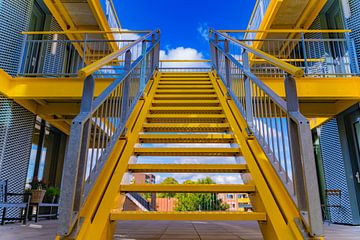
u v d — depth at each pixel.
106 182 2.02
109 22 7.36
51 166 6.34
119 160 2.37
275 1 5.85
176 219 1.75
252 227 3.46
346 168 5.05
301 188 1.56
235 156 2.81
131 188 2.04
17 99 4.67
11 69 4.62
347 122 5.13
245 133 2.83
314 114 5.29
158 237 2.51
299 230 1.52
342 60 4.99
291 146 1.63
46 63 5.86
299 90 4.54
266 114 2.34
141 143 3.04
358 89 4.55
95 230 1.58
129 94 3.10
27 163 4.98
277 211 1.73
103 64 1.97
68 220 1.42
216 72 5.53
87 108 1.68
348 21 5.17
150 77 5.07
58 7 6.26
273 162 2.11
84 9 6.38
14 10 4.77
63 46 6.68
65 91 4.58
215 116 3.50
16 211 4.62
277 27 6.82
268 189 1.94
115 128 2.63
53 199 5.46
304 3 6.04
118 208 1.98
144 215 1.75
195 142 3.06
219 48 4.89
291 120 1.66
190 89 4.80
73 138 1.53
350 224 4.86
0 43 4.41
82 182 1.58
